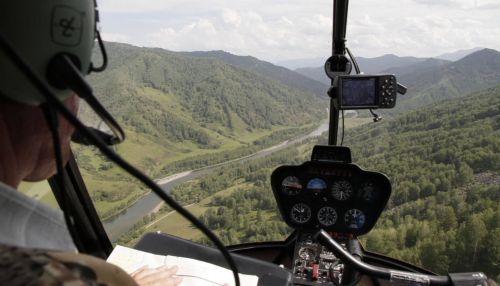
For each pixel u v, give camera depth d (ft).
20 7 2.43
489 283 5.16
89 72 3.05
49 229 2.93
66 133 2.89
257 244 11.19
